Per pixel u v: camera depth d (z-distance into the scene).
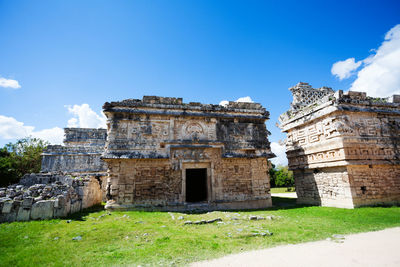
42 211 9.57
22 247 6.35
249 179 15.23
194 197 20.12
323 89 19.50
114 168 13.20
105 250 6.16
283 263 5.05
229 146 15.27
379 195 13.08
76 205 11.74
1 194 10.02
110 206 12.57
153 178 13.58
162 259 5.43
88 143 27.98
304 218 10.30
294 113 18.05
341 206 13.06
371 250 5.75
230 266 4.96
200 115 15.15
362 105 14.28
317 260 5.18
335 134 13.61
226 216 10.29
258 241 6.69
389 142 14.26
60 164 23.12
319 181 15.20
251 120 16.41
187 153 14.48
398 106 15.09
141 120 14.26
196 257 5.54
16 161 25.86
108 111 13.73
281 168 44.59
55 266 5.11
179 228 8.39
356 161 12.95
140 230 8.03
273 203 17.75
